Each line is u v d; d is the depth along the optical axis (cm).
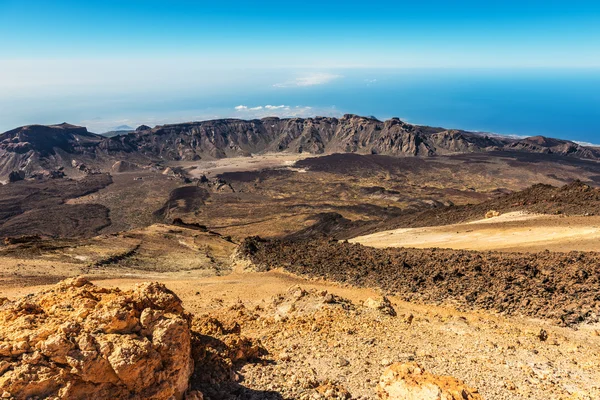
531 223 5753
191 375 1286
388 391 1355
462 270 3422
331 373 1586
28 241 6981
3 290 3525
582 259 3089
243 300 3344
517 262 3284
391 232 7625
